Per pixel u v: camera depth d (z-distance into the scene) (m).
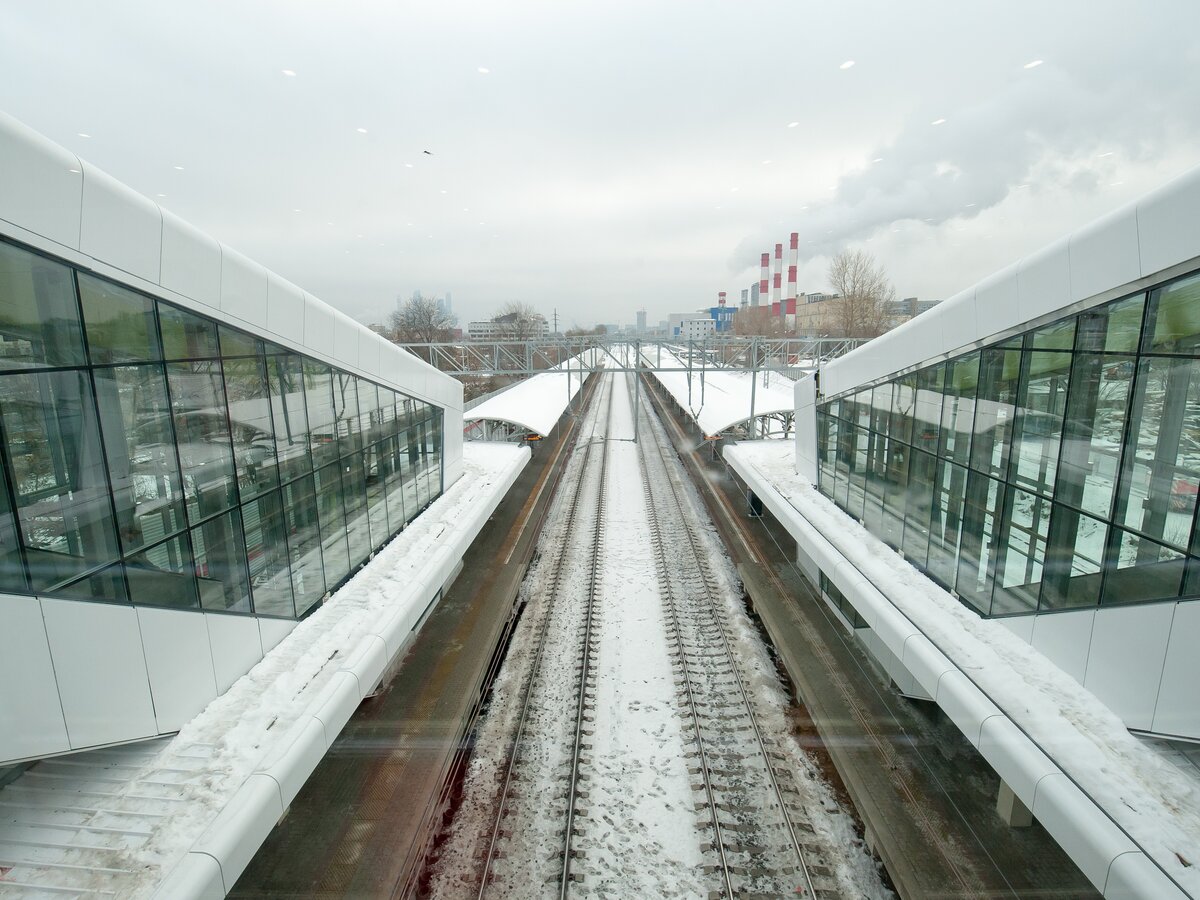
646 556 15.74
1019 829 7.09
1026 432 7.03
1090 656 6.22
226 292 6.74
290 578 8.16
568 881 6.77
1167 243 5.08
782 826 7.49
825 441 13.75
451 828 7.56
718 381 35.88
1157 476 5.34
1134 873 4.39
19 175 4.41
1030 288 6.82
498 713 9.69
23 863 4.70
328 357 9.10
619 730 9.22
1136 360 5.49
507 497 20.58
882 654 9.91
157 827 4.96
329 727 6.40
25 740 4.58
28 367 4.59
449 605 12.56
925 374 9.33
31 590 4.64
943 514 8.95
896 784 7.78
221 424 6.76
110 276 5.23
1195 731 5.10
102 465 5.26
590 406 47.78
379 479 11.16
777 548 15.60
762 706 9.75
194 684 6.30
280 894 6.41
